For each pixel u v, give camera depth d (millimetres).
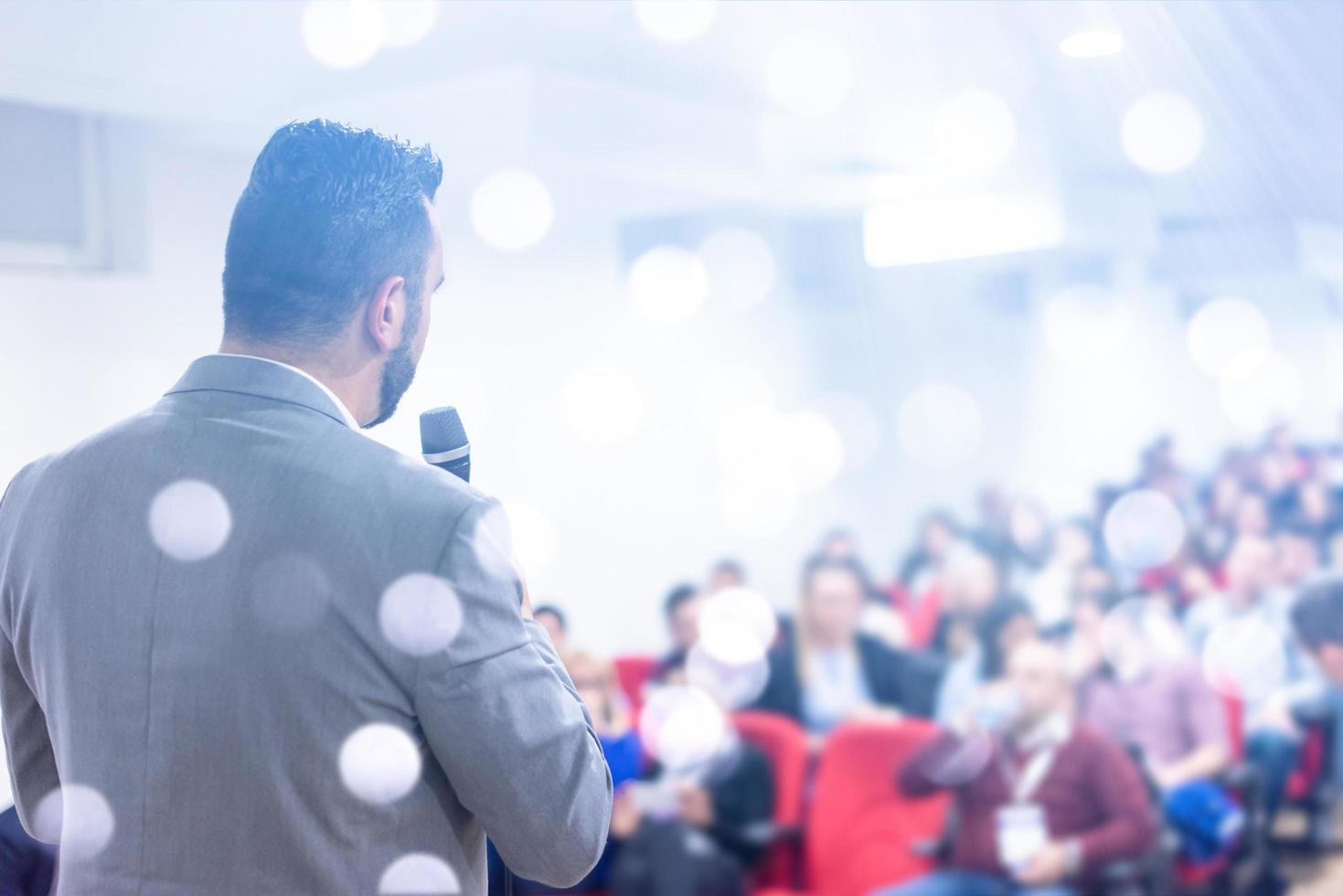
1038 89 4051
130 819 792
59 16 2441
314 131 856
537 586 4648
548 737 800
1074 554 5094
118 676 797
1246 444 8500
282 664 765
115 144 3309
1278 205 7223
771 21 3094
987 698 3152
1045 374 7371
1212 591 4730
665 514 5238
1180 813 3391
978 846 2936
